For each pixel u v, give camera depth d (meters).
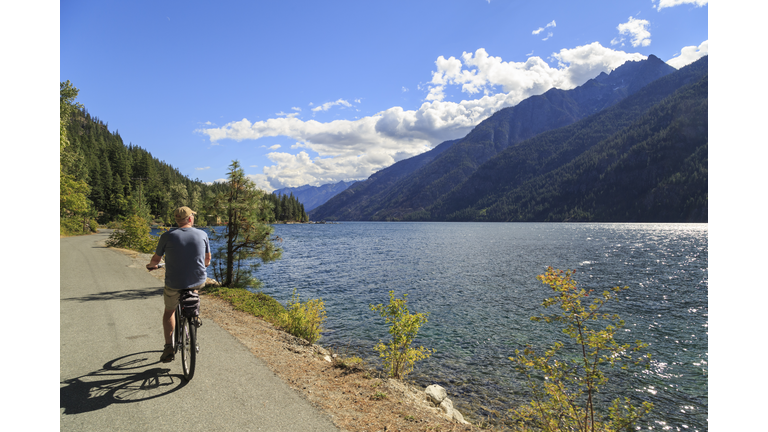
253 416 4.32
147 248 28.42
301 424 4.21
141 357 6.04
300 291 22.48
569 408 5.54
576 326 5.59
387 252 50.78
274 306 11.81
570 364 10.95
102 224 99.44
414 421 4.54
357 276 28.98
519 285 25.22
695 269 33.38
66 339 6.86
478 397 9.12
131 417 4.17
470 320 16.33
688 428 8.20
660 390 9.99
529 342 13.34
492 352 12.31
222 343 7.04
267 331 8.37
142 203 87.25
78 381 5.05
